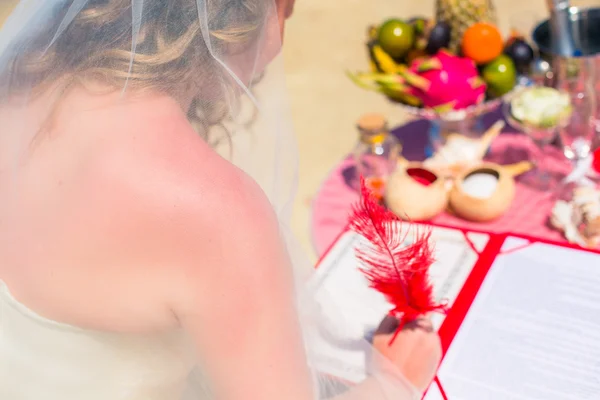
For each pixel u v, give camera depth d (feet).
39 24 4.96
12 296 5.02
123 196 4.66
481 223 6.40
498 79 6.84
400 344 5.41
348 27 13.88
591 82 6.66
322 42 13.44
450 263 5.92
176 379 5.12
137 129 4.76
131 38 4.80
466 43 6.90
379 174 6.95
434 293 5.71
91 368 5.04
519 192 6.61
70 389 5.09
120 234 4.68
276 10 5.08
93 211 4.72
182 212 4.58
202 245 4.59
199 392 5.13
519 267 5.81
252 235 4.66
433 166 6.81
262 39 5.00
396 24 7.13
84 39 4.85
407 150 7.30
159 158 4.70
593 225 6.08
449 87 6.80
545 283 5.71
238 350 4.76
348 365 5.35
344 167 7.15
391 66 7.14
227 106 4.99
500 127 7.00
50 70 4.94
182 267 4.66
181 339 4.97
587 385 5.26
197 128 4.97
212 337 4.77
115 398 5.10
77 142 4.82
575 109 6.63
